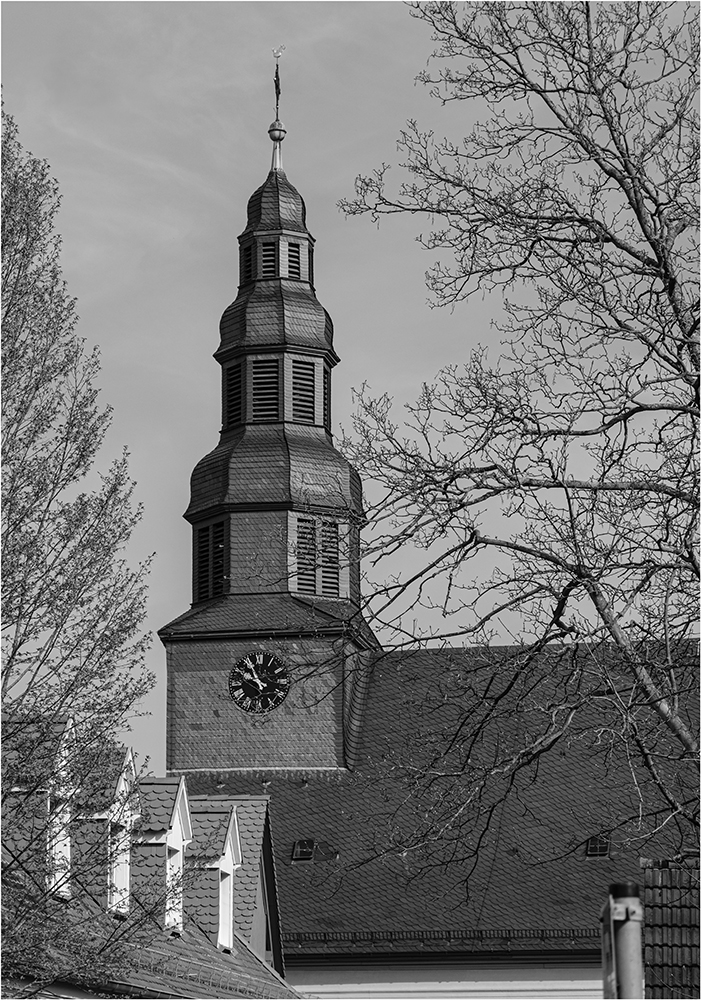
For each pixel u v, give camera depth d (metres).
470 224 19.05
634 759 19.31
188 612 69.75
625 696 18.88
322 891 64.31
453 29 19.20
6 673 23.70
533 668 18.88
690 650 18.23
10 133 26.06
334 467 70.56
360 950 62.50
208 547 70.44
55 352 25.83
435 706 19.77
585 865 63.97
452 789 18.58
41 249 26.17
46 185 26.19
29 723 23.17
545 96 19.14
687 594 18.25
